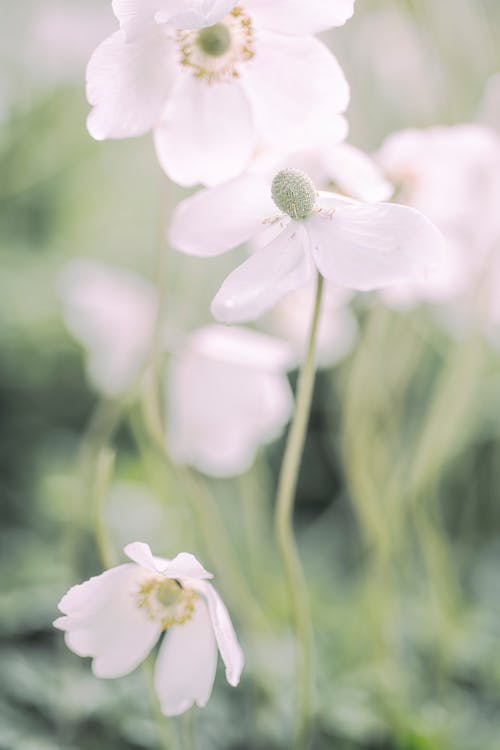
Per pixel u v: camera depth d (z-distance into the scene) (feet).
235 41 1.51
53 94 3.29
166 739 1.70
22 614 2.10
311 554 2.65
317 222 1.48
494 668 2.14
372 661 2.05
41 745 1.89
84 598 1.46
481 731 2.04
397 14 2.04
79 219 3.49
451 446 2.15
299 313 2.16
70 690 1.95
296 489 2.92
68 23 3.30
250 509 2.18
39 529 2.56
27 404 3.03
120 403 1.82
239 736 1.98
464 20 2.04
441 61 2.06
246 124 1.53
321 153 1.60
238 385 1.93
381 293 1.93
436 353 2.58
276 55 1.51
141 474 2.57
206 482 2.57
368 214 1.47
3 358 3.02
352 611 2.22
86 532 2.30
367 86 2.11
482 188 1.85
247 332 1.89
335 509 2.87
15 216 3.35
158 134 1.53
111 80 1.48
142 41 1.48
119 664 1.50
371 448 2.06
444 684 2.05
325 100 1.52
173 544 2.18
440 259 1.44
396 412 2.10
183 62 1.50
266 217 1.51
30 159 3.25
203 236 1.52
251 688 1.97
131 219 3.57
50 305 3.09
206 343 1.85
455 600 2.20
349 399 2.00
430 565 2.03
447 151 1.80
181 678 1.49
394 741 1.98
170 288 2.99
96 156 3.46
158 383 1.68
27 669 2.00
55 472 2.70
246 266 1.47
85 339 2.30
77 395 3.05
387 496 2.01
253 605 1.89
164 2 1.43
